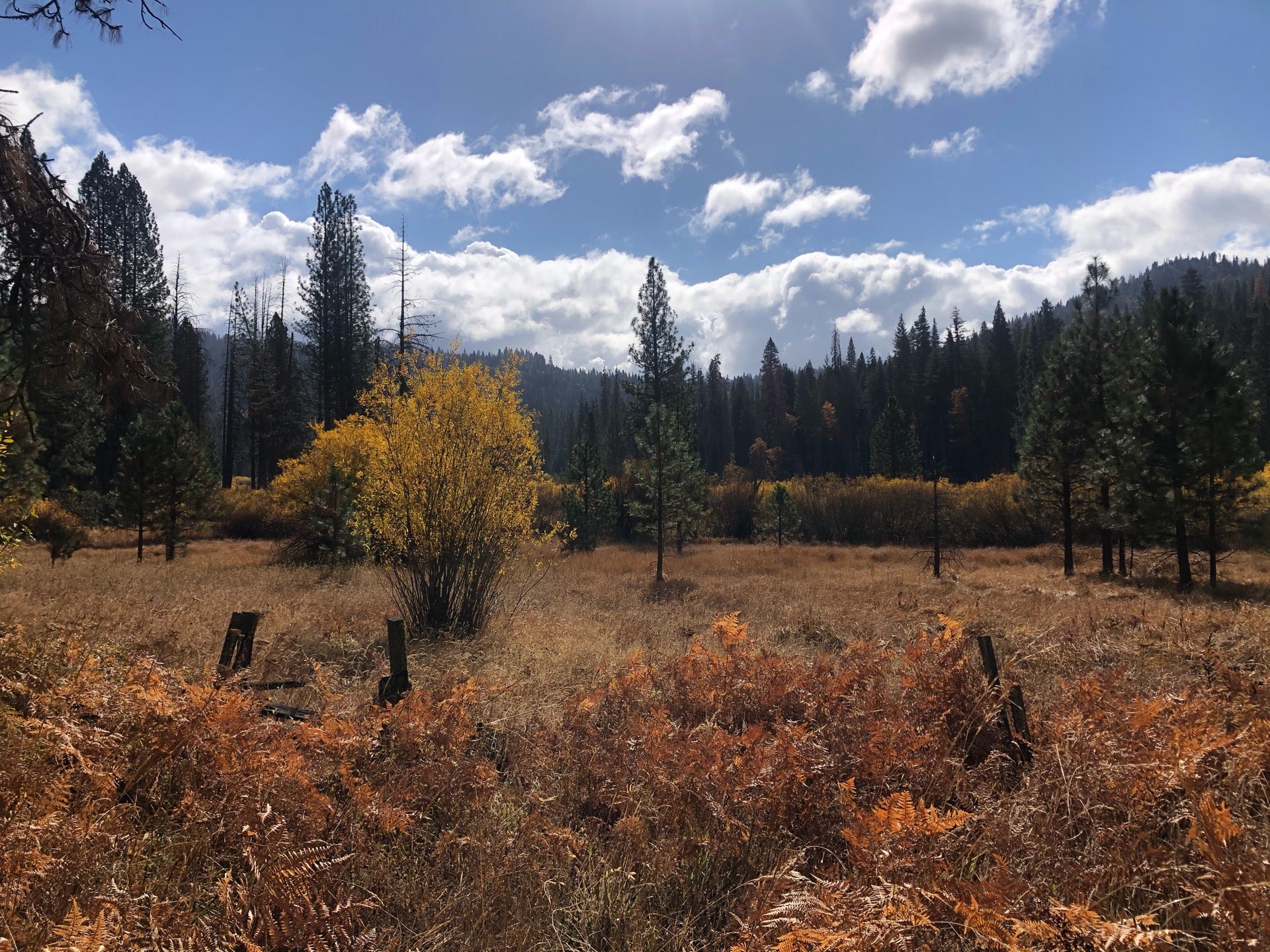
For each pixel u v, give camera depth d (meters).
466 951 2.33
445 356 9.86
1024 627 8.11
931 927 2.00
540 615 10.08
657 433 22.33
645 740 3.52
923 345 87.06
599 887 2.70
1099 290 23.42
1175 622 7.66
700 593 14.59
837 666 4.73
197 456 23.28
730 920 2.40
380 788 3.10
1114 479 20.22
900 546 35.88
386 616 9.03
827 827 2.90
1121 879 2.30
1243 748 2.88
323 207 40.81
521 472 9.82
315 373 42.12
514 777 3.67
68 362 4.55
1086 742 2.92
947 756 3.19
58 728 2.84
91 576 13.73
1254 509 18.31
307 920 2.22
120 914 2.11
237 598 10.50
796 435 81.62
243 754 3.03
